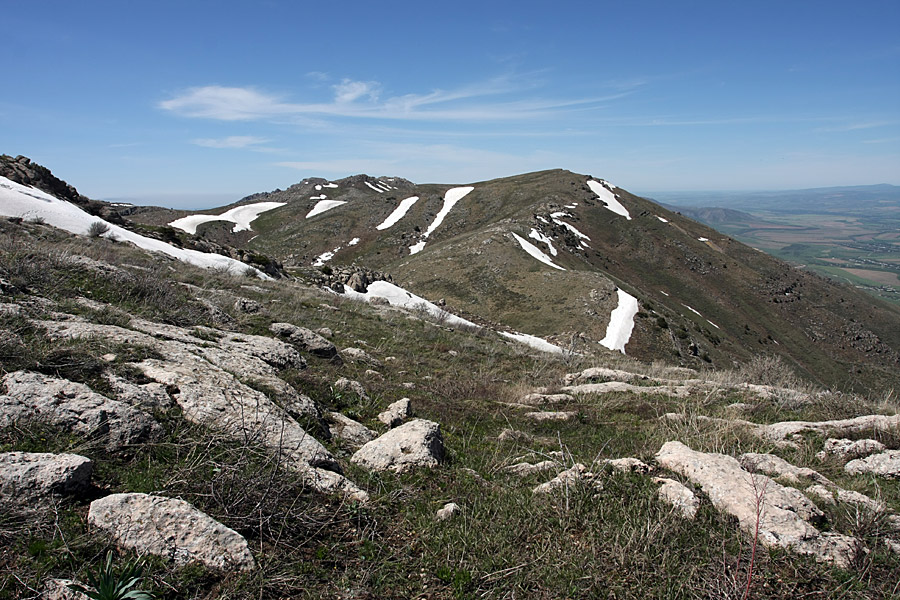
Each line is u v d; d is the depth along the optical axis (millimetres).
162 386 4660
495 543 3574
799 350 73812
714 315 77938
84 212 26109
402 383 8867
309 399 5949
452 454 5391
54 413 3764
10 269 7820
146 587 2639
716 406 8555
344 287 32406
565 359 15172
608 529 3727
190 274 16688
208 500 3473
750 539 3639
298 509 3621
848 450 5945
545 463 5195
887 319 84688
